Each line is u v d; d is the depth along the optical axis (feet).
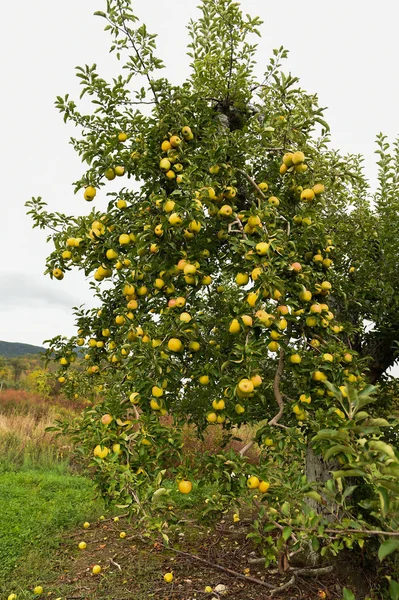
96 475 10.48
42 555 16.48
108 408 10.48
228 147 11.87
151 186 11.62
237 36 14.25
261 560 15.08
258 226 10.14
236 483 9.84
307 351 11.23
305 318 11.48
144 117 12.29
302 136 12.09
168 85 11.99
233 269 11.15
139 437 9.95
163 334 10.13
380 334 15.31
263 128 12.39
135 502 9.77
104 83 11.94
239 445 28.55
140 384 9.87
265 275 9.00
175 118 11.83
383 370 16.28
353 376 11.14
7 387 66.74
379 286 15.64
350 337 15.57
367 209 16.92
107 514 21.06
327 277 13.12
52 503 21.90
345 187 16.63
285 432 10.83
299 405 10.50
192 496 21.43
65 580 14.65
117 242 12.19
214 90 14.73
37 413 43.88
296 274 10.70
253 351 9.20
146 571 14.99
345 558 14.15
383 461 6.43
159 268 11.03
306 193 11.82
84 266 13.55
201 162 11.81
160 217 10.80
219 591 13.47
